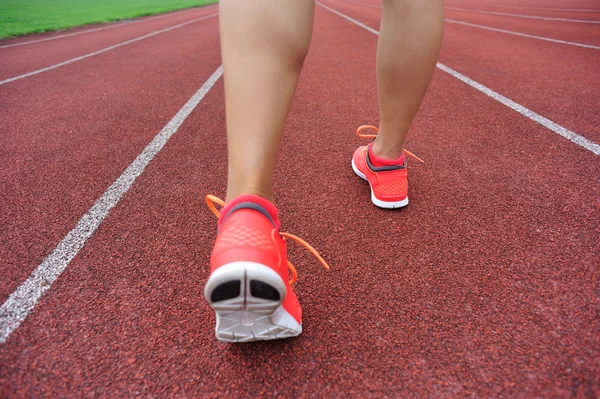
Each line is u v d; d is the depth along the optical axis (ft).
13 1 56.54
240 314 2.37
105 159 6.28
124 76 12.16
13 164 6.22
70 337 3.10
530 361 2.77
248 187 2.45
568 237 4.02
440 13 3.34
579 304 3.21
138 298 3.49
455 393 2.60
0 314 3.32
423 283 3.56
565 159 5.62
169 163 6.05
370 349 2.96
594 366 2.69
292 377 2.77
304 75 11.49
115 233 4.40
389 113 4.10
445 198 4.85
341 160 6.01
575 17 23.39
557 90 8.84
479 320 3.14
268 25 2.25
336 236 4.26
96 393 2.68
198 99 9.34
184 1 68.64
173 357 2.94
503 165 5.57
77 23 30.66
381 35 3.60
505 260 3.76
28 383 2.74
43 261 3.97
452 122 7.26
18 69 13.84
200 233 4.37
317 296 3.48
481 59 12.49
